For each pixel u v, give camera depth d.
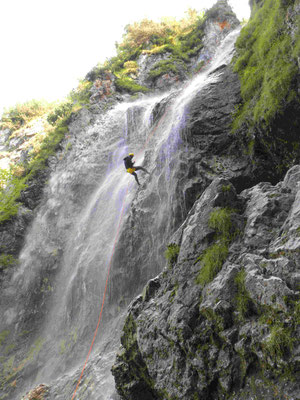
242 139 9.22
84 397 7.40
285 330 3.32
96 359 8.91
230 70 10.94
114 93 21.11
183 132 10.37
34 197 18.34
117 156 16.84
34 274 15.56
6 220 17.39
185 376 4.16
